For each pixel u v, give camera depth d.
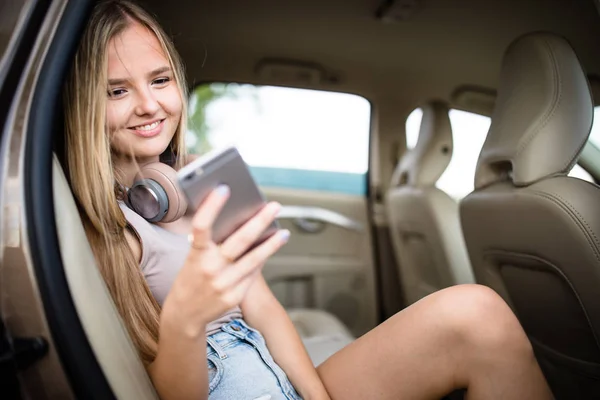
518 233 1.38
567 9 2.04
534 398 1.00
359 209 2.93
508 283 1.57
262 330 1.18
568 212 1.20
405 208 2.35
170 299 0.76
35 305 0.77
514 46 1.49
